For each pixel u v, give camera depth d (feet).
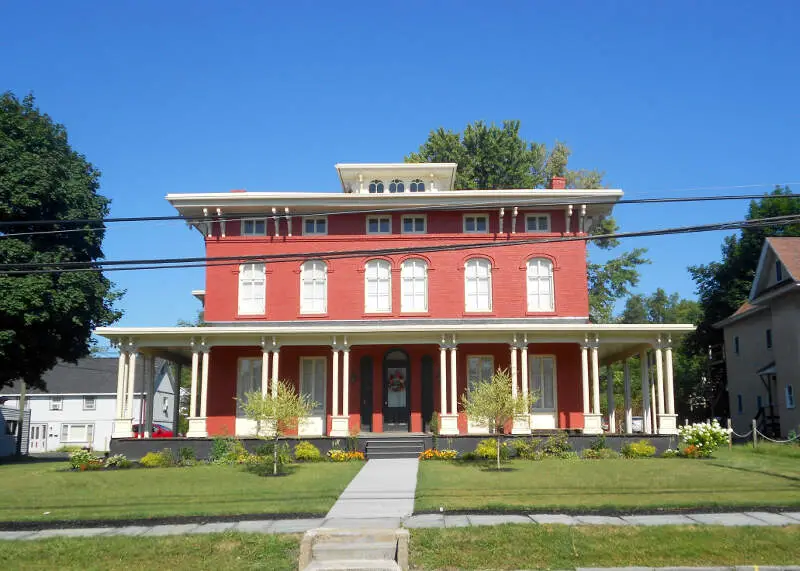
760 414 124.36
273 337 87.45
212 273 96.68
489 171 159.33
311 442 83.71
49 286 95.55
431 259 96.37
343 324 94.94
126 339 87.25
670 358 86.79
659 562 38.86
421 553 40.52
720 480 59.98
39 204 97.50
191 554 40.83
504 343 92.02
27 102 105.19
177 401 106.32
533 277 95.76
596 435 82.84
